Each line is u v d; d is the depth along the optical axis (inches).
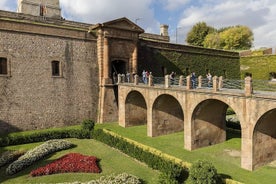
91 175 697.6
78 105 1155.9
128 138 946.7
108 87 1196.5
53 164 730.8
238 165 730.8
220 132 925.8
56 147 861.8
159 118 1018.1
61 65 1113.4
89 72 1185.4
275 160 749.9
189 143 853.2
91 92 1190.3
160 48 1441.9
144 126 1171.9
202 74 1648.6
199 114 855.7
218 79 765.3
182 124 1088.2
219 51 1768.0
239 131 1050.7
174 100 1031.0
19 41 1022.4
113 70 1304.1
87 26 1459.2
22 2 1459.2
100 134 970.7
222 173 676.7
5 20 990.4
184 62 1553.9
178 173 647.8
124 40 1231.5
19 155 823.1
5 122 989.8
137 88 1062.4
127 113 1152.2
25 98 1032.8
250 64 1861.5
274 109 635.5
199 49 1641.2
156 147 879.1
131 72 1254.3
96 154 844.6
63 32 1118.4
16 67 1015.0
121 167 748.0
